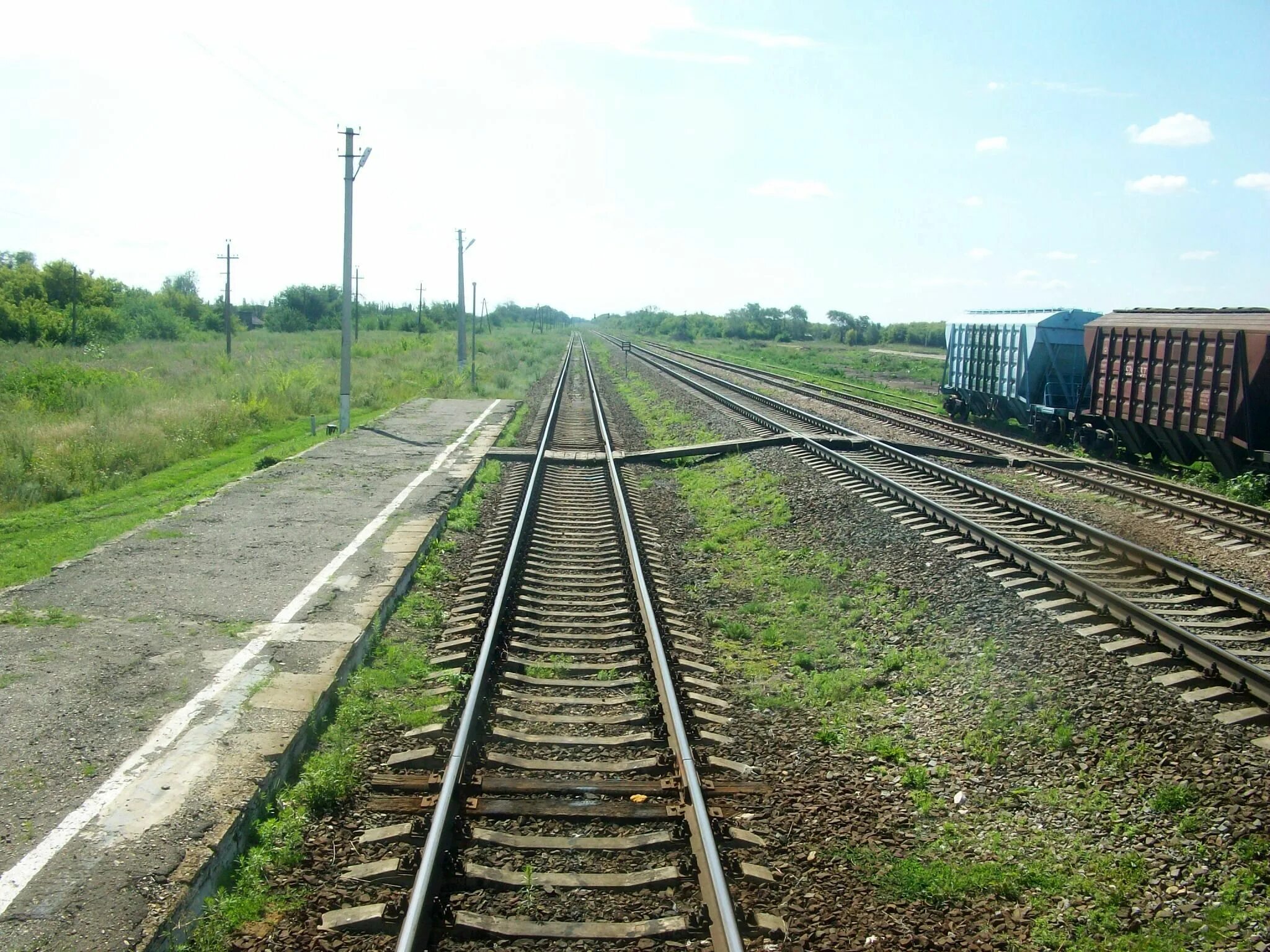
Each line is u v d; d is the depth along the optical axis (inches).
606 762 291.6
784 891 231.0
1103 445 938.1
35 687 315.6
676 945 208.4
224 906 215.2
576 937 208.7
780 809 270.8
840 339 4606.3
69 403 1100.5
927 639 393.7
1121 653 338.3
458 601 458.6
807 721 337.7
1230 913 212.2
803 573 514.9
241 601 418.9
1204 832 240.5
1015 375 1067.3
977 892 234.1
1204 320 791.1
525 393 1668.3
